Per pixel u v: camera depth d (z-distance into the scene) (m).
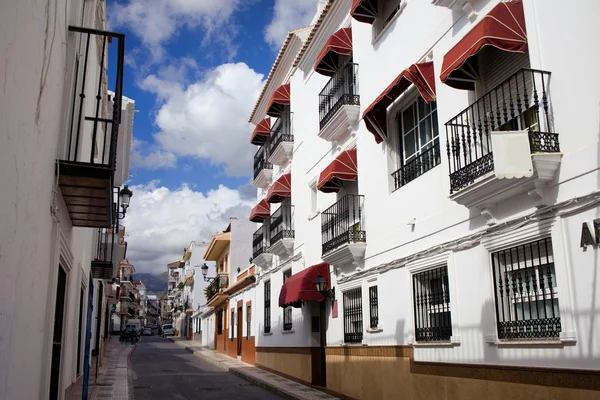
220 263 40.19
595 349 6.12
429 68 9.84
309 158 17.52
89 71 10.16
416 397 9.91
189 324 62.50
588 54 6.46
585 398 6.19
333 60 14.87
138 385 17.50
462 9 8.95
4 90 3.59
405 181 11.22
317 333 16.52
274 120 22.89
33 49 4.46
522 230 7.38
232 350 29.66
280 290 18.98
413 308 10.27
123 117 16.61
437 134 10.19
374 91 12.58
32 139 4.65
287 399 14.46
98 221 8.48
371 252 12.31
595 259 6.20
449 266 9.06
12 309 4.26
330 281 14.91
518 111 7.31
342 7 14.96
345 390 13.21
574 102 6.62
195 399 14.52
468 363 8.41
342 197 14.31
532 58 7.34
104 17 11.95
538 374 6.93
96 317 20.00
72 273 9.45
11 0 3.59
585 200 6.36
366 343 12.18
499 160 6.75
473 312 8.38
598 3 6.38
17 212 4.25
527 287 7.46
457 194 8.12
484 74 8.59
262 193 24.88
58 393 8.27
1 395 4.00
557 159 6.76
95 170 6.54
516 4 7.75
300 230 18.06
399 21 11.46
